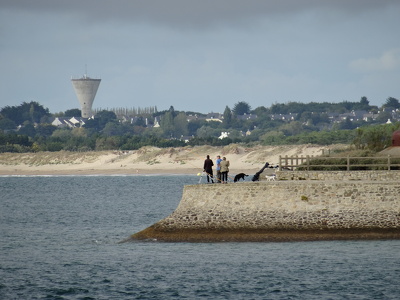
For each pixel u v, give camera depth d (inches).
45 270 5915.4
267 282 5349.4
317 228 6166.3
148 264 5920.3
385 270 5561.0
